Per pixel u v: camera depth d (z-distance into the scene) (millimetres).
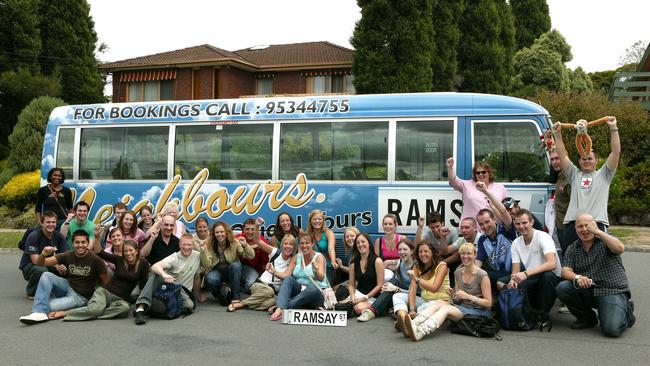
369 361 6121
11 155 22531
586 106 20469
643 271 11992
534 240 7680
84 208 9641
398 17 23188
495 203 8133
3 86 28906
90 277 8305
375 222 9812
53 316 7973
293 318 7789
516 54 35625
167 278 7941
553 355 6332
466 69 28984
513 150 9367
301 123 10273
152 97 33688
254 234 9422
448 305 7301
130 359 6191
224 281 9109
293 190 10203
